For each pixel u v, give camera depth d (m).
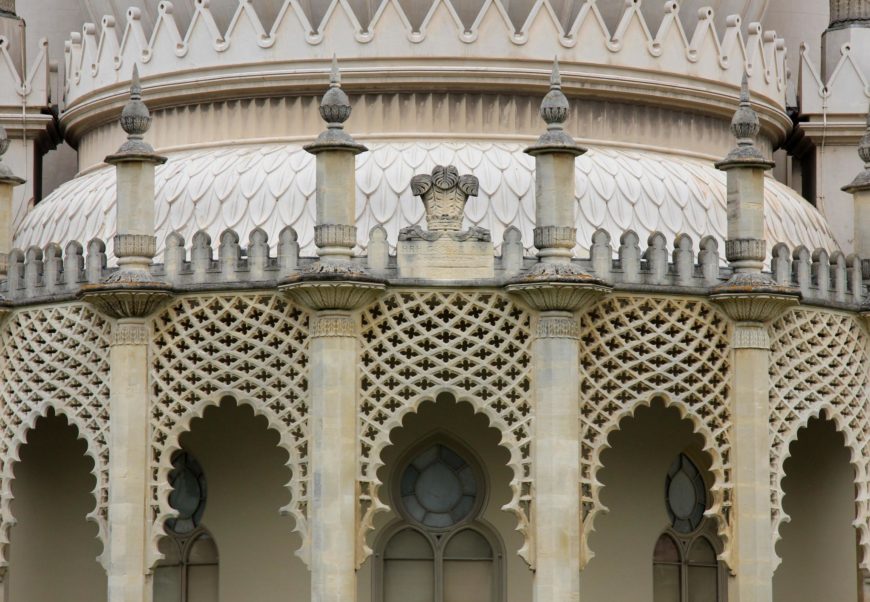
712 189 38.81
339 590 33.31
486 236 34.28
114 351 34.75
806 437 40.97
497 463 37.56
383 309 34.00
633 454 38.59
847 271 37.75
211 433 38.09
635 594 38.47
